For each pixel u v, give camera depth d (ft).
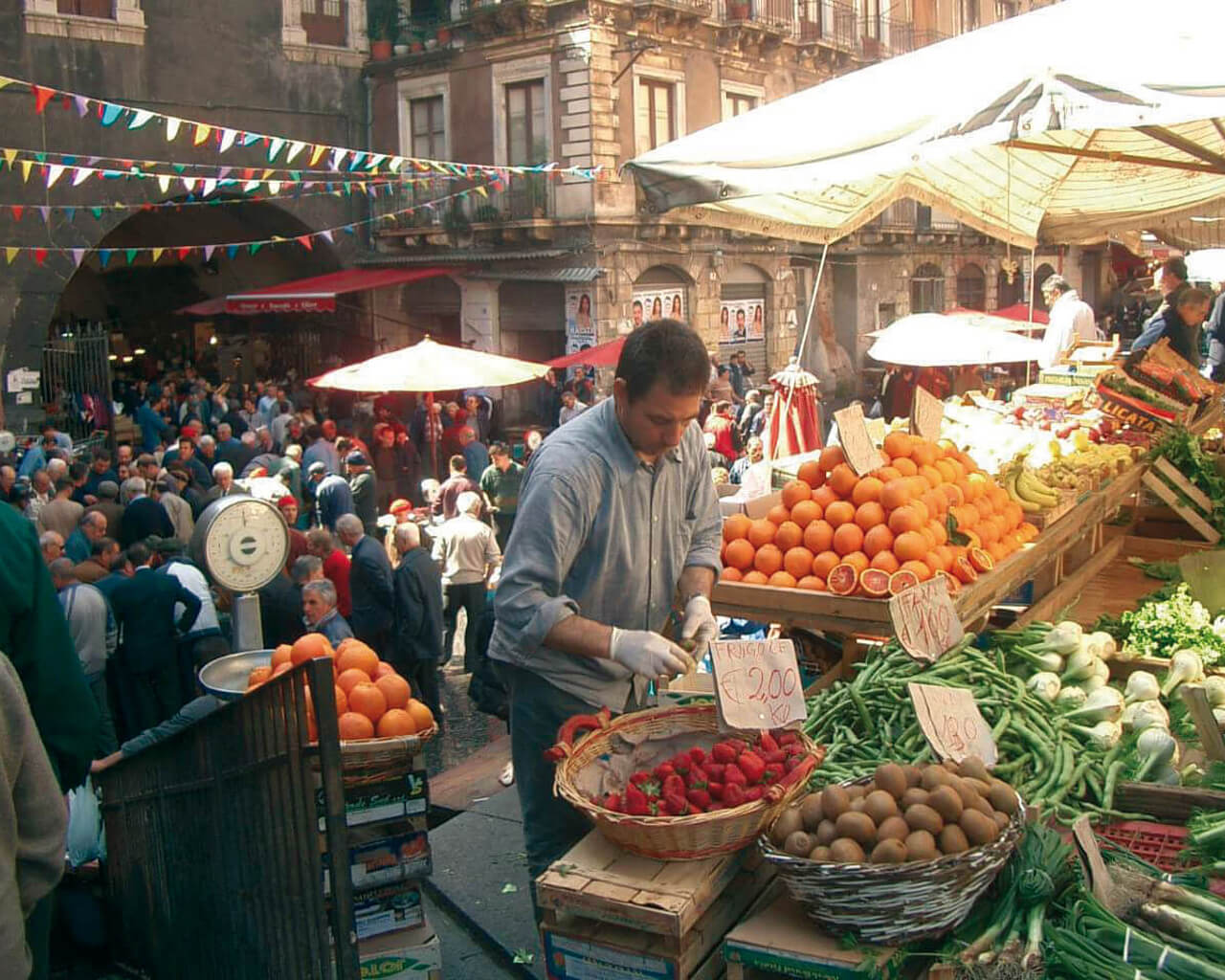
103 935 16.78
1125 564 20.61
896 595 12.21
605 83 78.38
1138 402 21.61
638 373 9.32
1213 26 12.91
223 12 77.87
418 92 85.51
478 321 85.71
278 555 19.88
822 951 8.21
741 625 17.79
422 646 26.18
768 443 29.63
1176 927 8.23
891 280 107.86
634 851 8.94
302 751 10.67
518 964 13.09
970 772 9.12
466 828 16.57
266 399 66.08
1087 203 28.96
